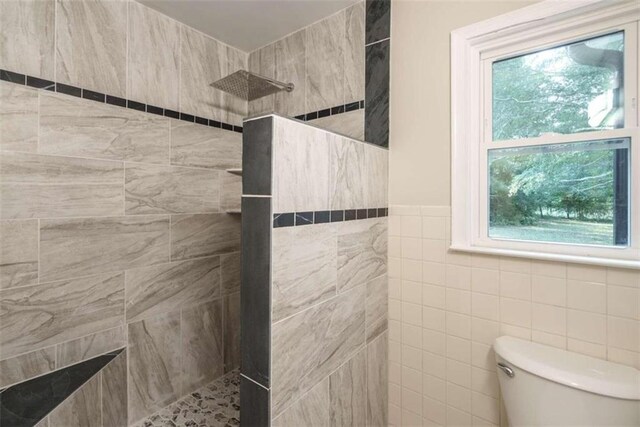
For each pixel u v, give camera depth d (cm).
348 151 117
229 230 185
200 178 171
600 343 100
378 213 137
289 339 91
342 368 114
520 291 114
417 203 137
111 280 138
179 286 162
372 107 150
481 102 127
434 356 133
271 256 85
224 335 183
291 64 178
